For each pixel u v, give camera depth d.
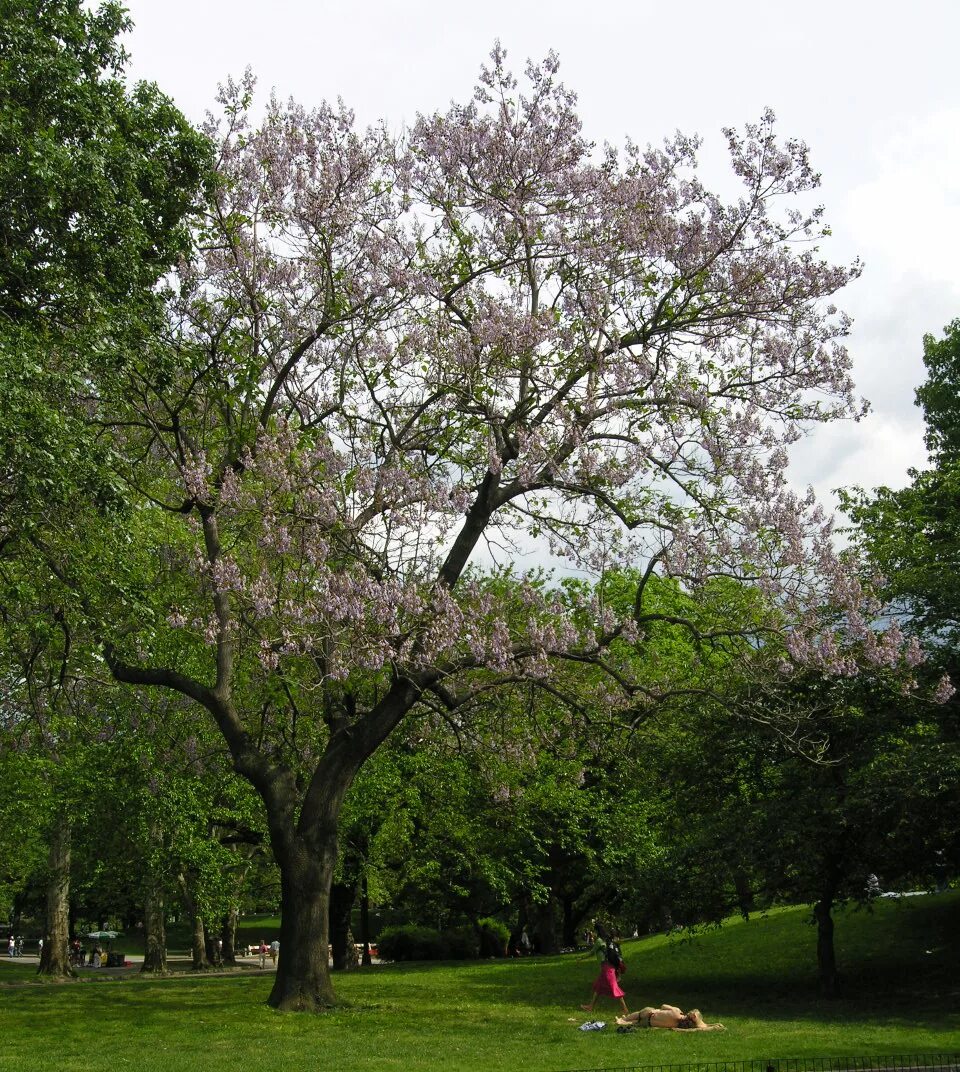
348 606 14.73
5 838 30.33
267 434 16.47
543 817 30.38
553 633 15.83
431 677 16.81
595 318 16.62
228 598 17.31
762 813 19.69
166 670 17.81
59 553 15.77
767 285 17.17
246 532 17.27
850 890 19.92
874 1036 14.40
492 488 17.45
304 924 17.12
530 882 28.89
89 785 23.42
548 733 20.03
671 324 17.34
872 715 19.45
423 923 43.06
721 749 20.73
